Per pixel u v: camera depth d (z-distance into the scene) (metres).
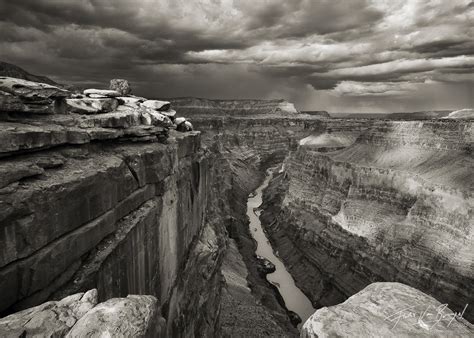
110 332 7.74
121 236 15.23
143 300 9.38
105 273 13.78
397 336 8.57
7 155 11.01
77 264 12.55
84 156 14.95
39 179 11.43
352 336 8.54
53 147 13.51
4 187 9.83
